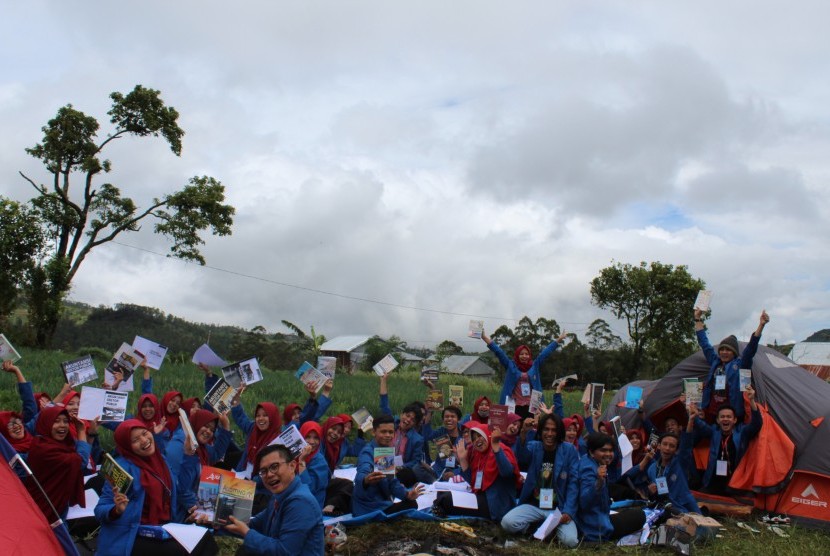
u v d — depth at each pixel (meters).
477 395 26.62
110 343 52.53
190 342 58.19
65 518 7.62
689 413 9.89
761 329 10.10
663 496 9.77
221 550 7.73
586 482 8.52
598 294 45.94
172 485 7.00
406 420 10.95
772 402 10.31
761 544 8.53
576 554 8.04
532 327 49.19
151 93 33.50
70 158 33.28
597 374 48.09
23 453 8.84
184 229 34.31
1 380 16.61
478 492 9.25
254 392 19.17
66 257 32.81
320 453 8.83
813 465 9.52
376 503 8.89
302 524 5.35
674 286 43.25
